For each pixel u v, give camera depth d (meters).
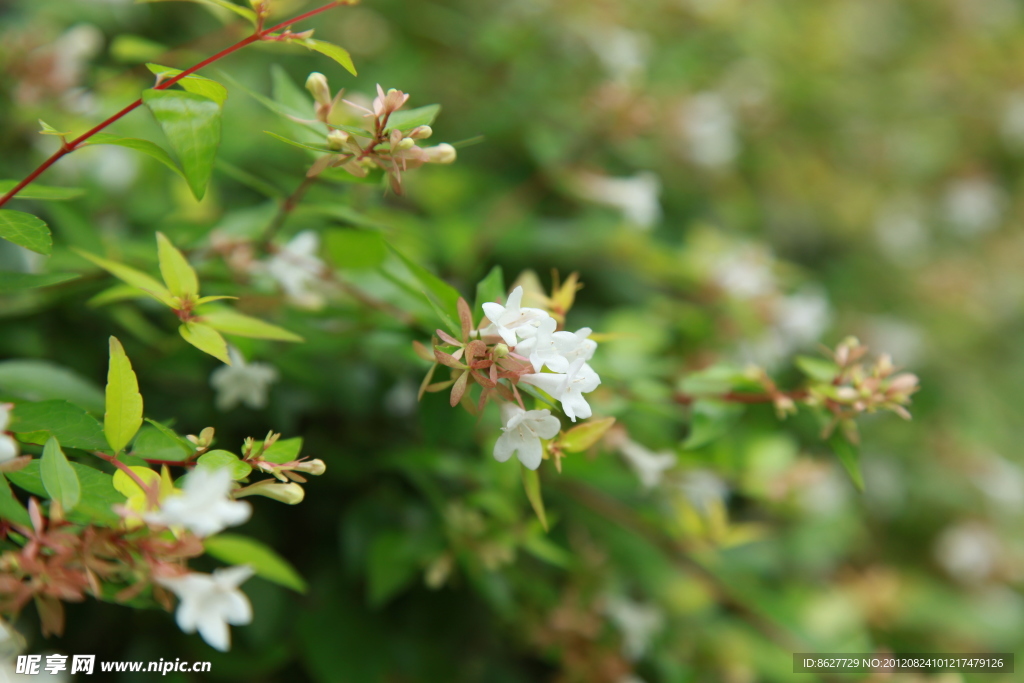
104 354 0.66
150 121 0.74
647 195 0.87
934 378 1.31
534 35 0.98
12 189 0.54
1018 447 1.33
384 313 0.63
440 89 1.03
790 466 0.76
